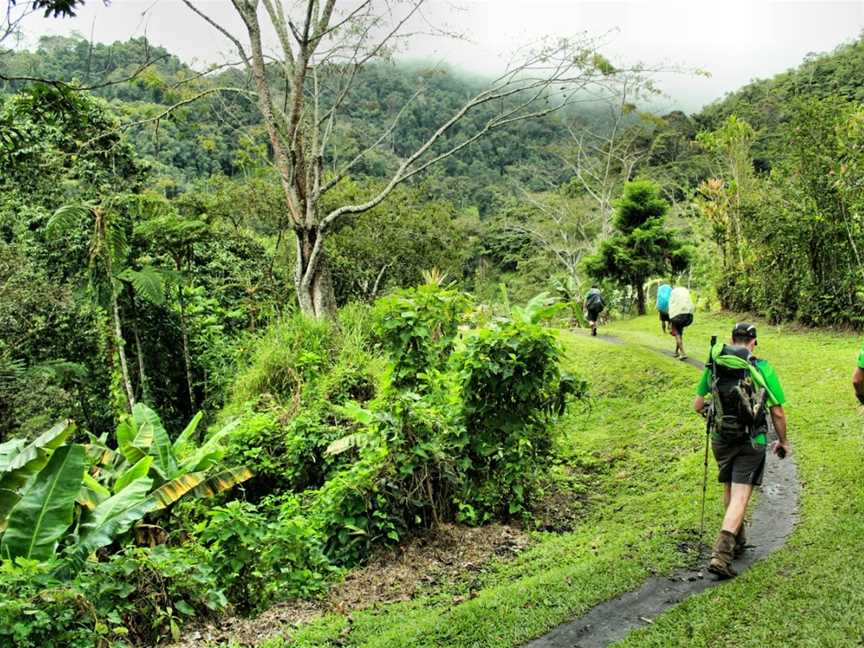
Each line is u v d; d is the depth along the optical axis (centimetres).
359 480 759
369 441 812
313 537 711
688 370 1383
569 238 4528
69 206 1744
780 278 1850
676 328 1531
